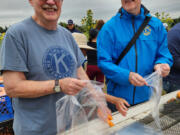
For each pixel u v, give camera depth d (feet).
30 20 3.03
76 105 2.30
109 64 3.97
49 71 2.98
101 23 11.30
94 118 2.38
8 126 5.74
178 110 3.61
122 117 3.67
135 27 4.15
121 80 3.66
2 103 5.59
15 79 2.65
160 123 3.12
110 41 4.13
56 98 3.06
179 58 5.73
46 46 3.01
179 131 2.88
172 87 6.46
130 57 4.09
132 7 3.91
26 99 2.93
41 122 2.96
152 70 4.34
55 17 2.98
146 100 4.46
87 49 6.72
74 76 3.43
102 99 2.46
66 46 3.42
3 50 2.64
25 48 2.80
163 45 4.35
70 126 2.43
